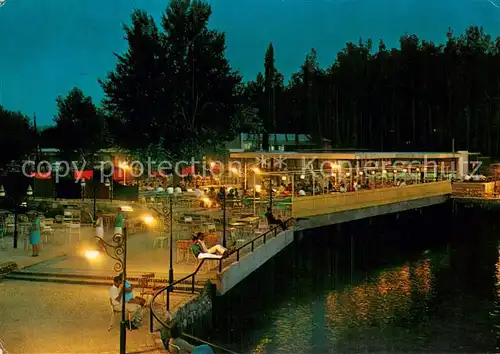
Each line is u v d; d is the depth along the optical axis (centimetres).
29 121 4359
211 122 4531
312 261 2870
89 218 2700
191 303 1416
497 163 6562
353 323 1802
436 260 2912
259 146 5953
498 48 7369
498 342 1603
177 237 2211
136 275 1620
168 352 1073
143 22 4400
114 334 1172
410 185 3850
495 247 3281
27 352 1056
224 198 1964
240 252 2038
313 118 7912
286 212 2867
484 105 7094
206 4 4438
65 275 1620
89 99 5547
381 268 2716
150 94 4375
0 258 1825
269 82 7575
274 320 1816
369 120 7600
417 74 7306
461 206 4422
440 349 1558
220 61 4516
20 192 3453
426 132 7412
